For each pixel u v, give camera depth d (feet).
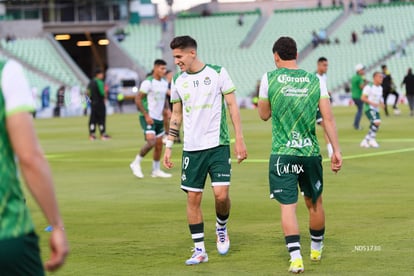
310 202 55.57
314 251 56.85
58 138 193.47
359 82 188.75
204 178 58.23
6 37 399.03
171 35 426.10
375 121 143.84
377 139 161.58
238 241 64.95
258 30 440.45
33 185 28.35
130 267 56.70
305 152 53.36
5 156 28.76
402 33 407.23
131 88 381.81
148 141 108.47
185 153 58.29
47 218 28.63
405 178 101.55
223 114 58.44
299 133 53.47
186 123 58.44
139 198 90.99
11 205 28.78
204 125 57.82
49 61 392.27
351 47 403.54
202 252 57.72
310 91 53.57
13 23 406.62
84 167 126.11
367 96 143.64
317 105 54.03
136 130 218.79
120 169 122.21
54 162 134.92
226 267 56.13
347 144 151.23
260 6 477.77
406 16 419.95
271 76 54.08
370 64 391.24
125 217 77.87
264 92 54.19
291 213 53.42
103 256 60.29
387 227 68.54
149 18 429.38
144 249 62.69
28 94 28.78
